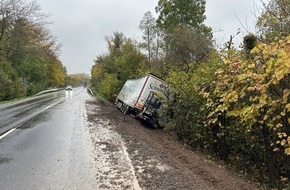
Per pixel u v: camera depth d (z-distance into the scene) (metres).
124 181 6.31
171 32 34.31
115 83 38.22
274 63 5.60
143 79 19.44
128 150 9.06
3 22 45.47
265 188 8.17
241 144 10.55
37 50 65.94
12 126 13.93
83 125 14.27
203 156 11.52
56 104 28.06
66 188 5.98
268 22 9.41
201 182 6.70
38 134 11.83
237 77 6.42
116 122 16.08
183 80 14.03
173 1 40.47
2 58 47.72
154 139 13.61
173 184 6.11
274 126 6.77
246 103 6.91
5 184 6.21
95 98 41.00
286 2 8.89
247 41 8.79
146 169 7.07
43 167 7.36
